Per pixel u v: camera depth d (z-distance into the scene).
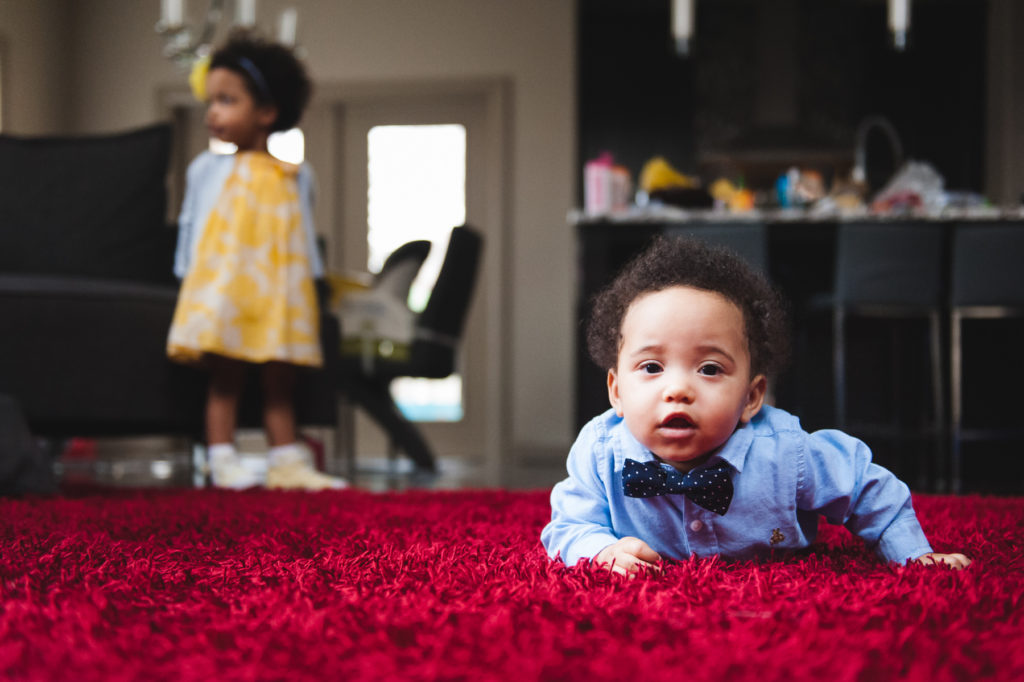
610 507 1.07
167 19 3.55
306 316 2.57
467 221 6.28
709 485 0.98
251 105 2.63
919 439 4.21
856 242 3.96
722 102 6.43
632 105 6.43
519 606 0.79
